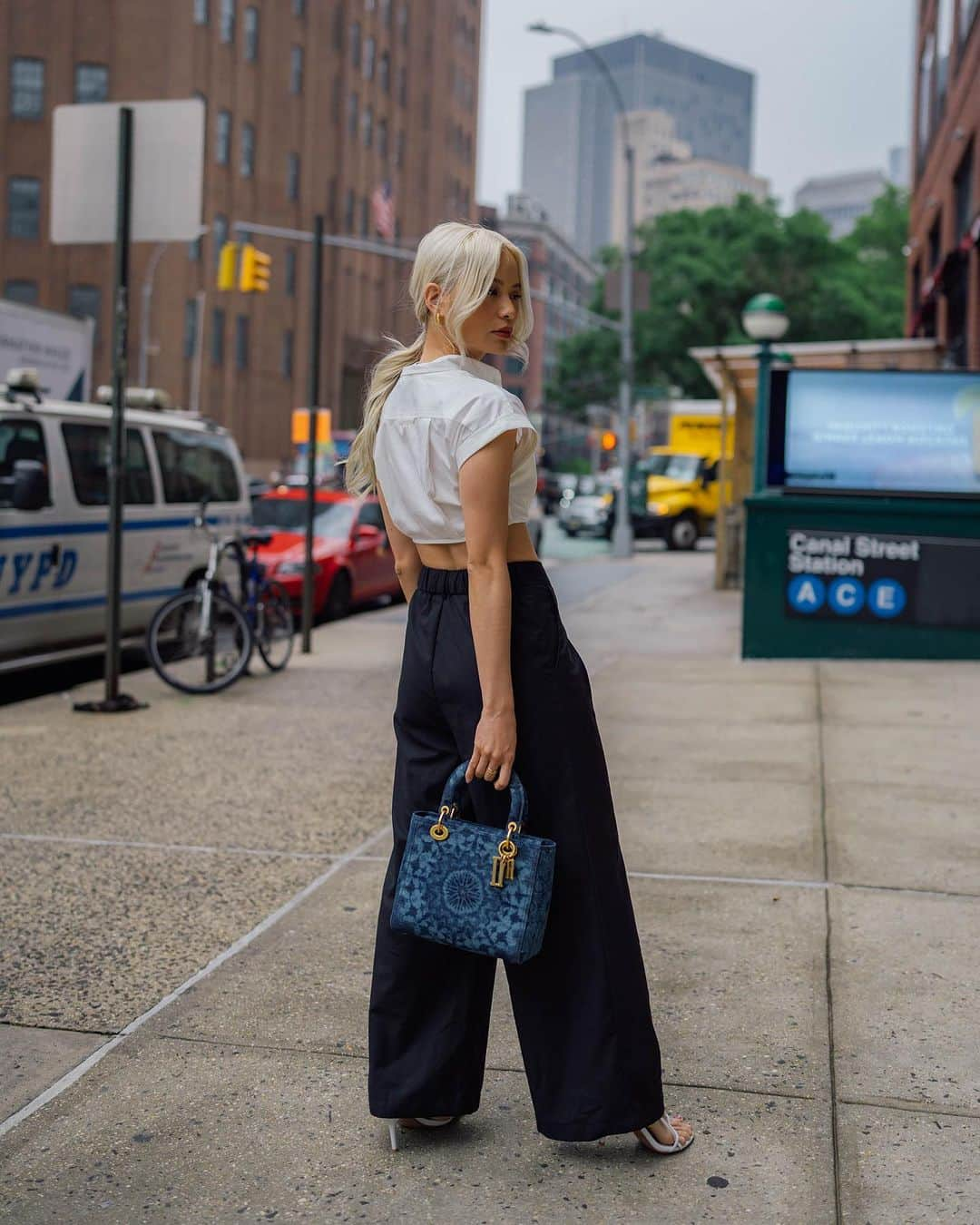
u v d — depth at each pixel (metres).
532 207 118.62
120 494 8.30
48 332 15.12
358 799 6.08
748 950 4.04
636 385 60.53
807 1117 3.00
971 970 3.87
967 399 10.10
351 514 15.58
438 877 2.59
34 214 49.91
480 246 2.67
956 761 6.60
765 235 54.81
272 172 56.16
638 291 28.44
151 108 8.16
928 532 10.11
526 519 2.72
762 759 6.75
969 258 18.44
